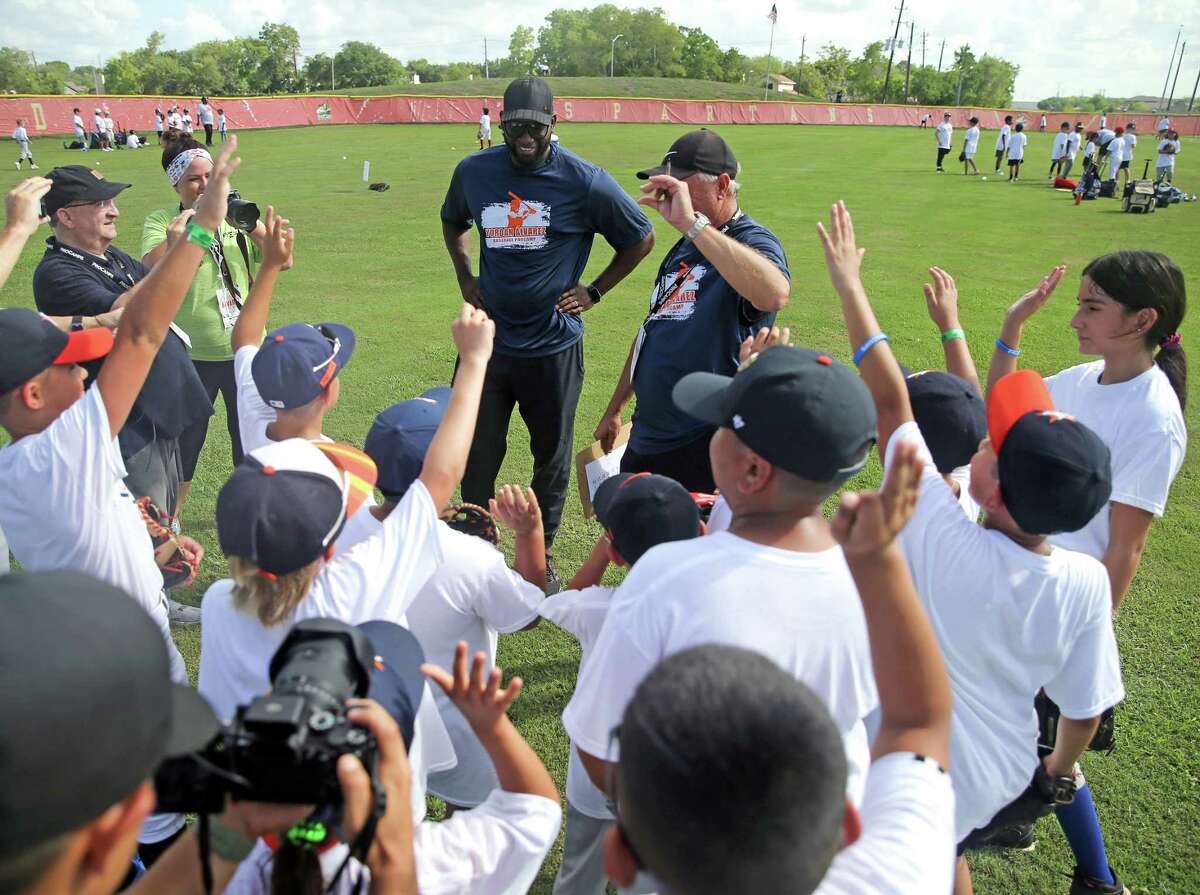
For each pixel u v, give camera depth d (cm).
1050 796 244
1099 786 345
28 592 97
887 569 135
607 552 301
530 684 404
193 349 521
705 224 334
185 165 512
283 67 11488
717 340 381
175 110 4022
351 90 7244
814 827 105
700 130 378
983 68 12256
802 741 105
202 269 513
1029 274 1259
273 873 125
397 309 1028
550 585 483
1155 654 427
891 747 141
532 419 501
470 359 246
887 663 139
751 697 107
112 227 454
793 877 105
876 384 228
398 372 806
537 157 459
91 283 439
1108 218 1828
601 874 267
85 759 90
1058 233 1619
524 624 261
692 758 103
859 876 127
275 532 184
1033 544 210
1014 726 219
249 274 543
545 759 362
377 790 122
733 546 176
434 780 270
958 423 267
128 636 98
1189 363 853
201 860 129
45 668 89
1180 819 329
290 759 119
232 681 194
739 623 166
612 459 414
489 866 159
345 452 252
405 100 5294
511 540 525
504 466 633
